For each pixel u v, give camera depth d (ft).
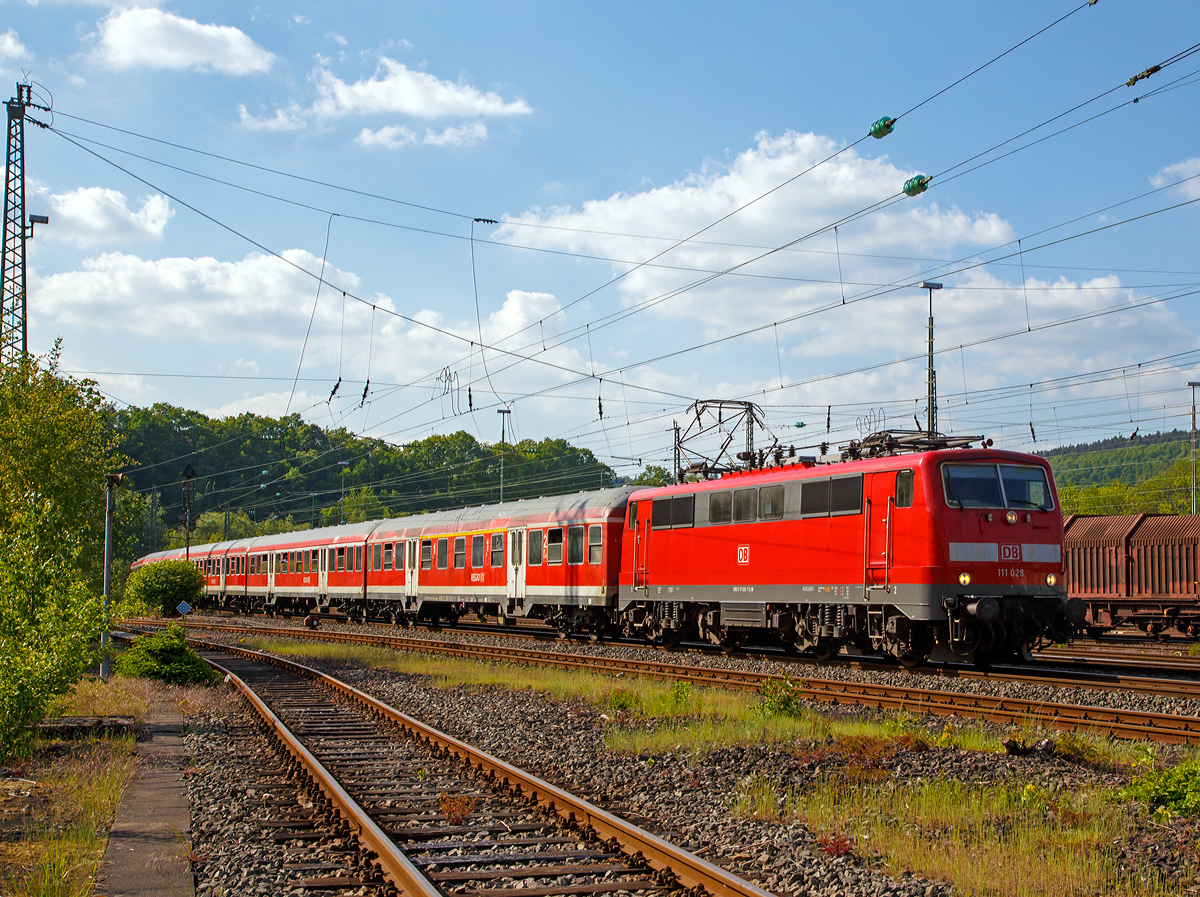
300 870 23.98
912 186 54.90
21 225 91.04
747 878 23.40
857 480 60.90
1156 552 95.45
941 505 56.08
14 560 38.37
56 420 74.79
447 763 36.91
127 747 39.24
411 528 118.32
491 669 67.05
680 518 76.84
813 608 65.05
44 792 31.73
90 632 39.68
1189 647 80.48
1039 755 34.32
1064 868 22.74
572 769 35.94
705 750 37.76
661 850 24.11
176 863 24.09
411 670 68.74
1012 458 58.18
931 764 33.81
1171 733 37.45
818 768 33.63
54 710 44.04
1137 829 26.04
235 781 34.32
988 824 26.86
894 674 56.75
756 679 55.67
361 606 130.72
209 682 66.03
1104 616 98.48
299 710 51.62
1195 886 21.97
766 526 67.97
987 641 56.29
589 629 89.71
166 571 173.47
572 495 93.09
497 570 100.37
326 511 286.66
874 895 22.04
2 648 35.94
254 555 165.99
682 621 77.66
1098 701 46.24
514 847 25.80
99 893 21.75
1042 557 57.67
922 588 55.88
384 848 24.27
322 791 31.73
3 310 90.12
